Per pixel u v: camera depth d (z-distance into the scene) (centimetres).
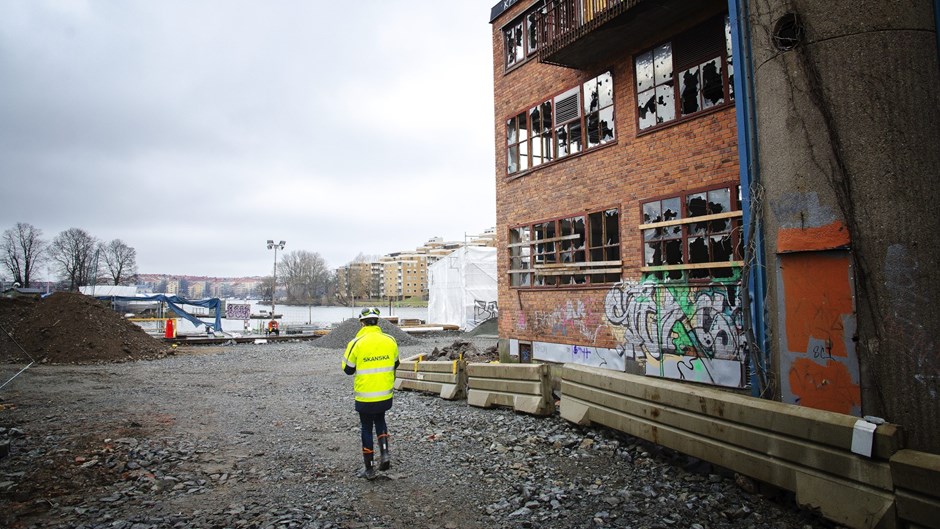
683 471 601
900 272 539
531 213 1475
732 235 937
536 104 1471
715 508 501
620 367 1162
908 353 530
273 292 4538
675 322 1039
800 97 607
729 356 934
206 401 1206
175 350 2612
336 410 1103
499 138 1622
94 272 10044
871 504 401
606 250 1223
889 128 554
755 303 680
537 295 1427
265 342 3334
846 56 577
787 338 625
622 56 1194
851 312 565
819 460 443
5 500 533
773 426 484
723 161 965
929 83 555
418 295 16375
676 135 1056
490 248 3719
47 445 734
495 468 656
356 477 632
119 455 693
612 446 701
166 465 668
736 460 521
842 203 571
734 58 713
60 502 531
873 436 400
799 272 612
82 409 1052
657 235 1091
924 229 537
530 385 915
